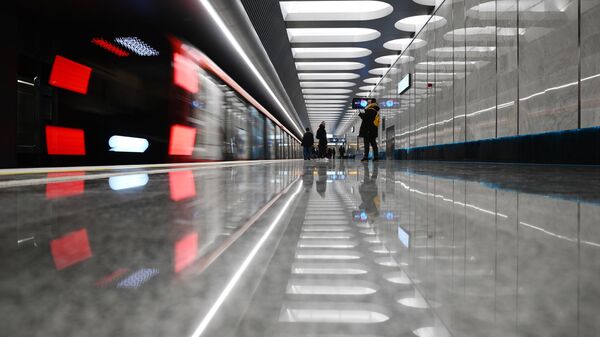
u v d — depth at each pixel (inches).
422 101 639.8
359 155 1402.6
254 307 15.0
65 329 12.6
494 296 16.2
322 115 1819.6
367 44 706.2
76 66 258.2
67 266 21.2
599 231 33.3
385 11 566.3
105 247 26.5
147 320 13.4
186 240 29.3
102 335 12.1
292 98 1086.4
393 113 870.4
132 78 296.0
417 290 17.2
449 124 513.7
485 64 403.9
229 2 404.5
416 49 671.8
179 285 17.8
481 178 125.4
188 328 12.8
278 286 17.8
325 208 51.9
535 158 313.0
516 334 12.2
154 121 306.5
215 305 15.2
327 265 21.9
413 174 158.1
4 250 25.7
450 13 504.4
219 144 434.6
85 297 16.0
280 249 26.4
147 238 30.2
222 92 450.6
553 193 72.3
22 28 216.5
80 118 262.2
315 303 15.4
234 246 27.2
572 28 271.9
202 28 401.4
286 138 1407.5
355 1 558.6
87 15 250.5
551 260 22.9
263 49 599.5
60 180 116.9
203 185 99.6
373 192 77.9
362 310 14.7
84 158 265.4
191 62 351.9
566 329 12.5
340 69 882.8
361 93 1214.9
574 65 270.2
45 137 236.5
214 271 20.4
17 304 15.1
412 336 12.1
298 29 659.4
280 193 76.2
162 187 91.4
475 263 22.3
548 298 15.8
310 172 188.5
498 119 377.1
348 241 29.4
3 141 192.9
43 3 215.6
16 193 74.2
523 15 332.2
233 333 12.4
